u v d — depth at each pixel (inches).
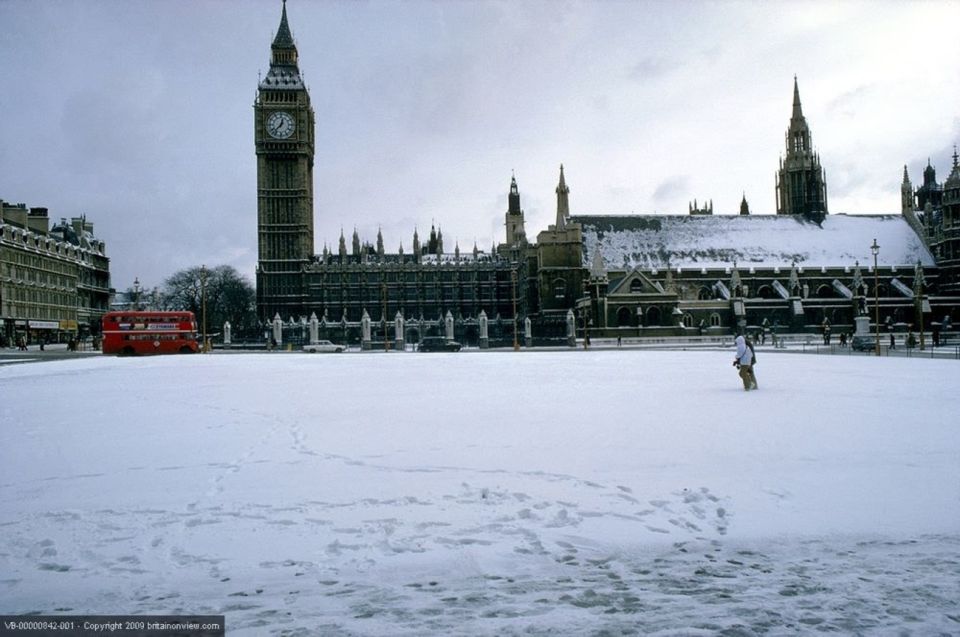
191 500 496.7
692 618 316.5
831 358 2298.2
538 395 1126.4
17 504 490.9
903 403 962.1
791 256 5669.3
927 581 354.3
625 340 4574.3
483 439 711.1
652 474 555.8
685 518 453.1
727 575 365.4
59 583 361.4
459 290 6747.1
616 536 422.9
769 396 1063.6
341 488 525.0
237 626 311.0
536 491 512.4
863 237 5885.8
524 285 6338.6
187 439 730.8
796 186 6102.4
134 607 333.4
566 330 5339.6
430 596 343.3
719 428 757.9
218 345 5039.4
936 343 3366.1
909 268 5600.4
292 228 6565.0
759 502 481.1
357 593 347.3
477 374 1665.8
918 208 7642.7
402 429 780.6
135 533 431.2
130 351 3420.3
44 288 4901.6
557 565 381.7
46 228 5123.0
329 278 6599.4
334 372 1828.2
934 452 622.8
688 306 5128.0
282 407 1003.3
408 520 451.5
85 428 815.7
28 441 726.5
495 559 390.3
